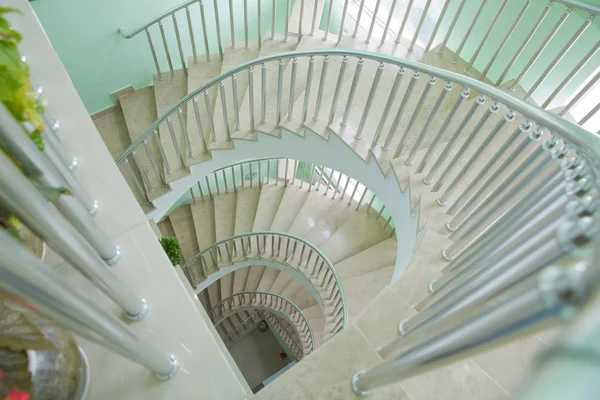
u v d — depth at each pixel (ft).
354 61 10.76
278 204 17.37
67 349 2.71
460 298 2.64
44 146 2.94
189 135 11.94
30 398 2.27
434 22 11.41
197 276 16.29
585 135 3.09
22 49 4.89
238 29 14.19
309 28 12.87
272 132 10.08
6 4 4.99
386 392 4.15
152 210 11.84
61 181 2.93
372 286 13.82
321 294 14.53
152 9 12.05
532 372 1.07
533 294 1.40
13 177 1.82
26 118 2.53
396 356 3.13
